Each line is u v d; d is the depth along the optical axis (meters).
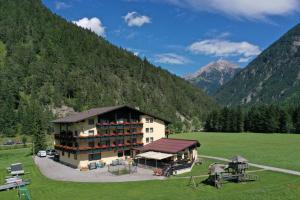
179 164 64.00
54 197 46.81
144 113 82.81
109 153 76.25
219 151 93.50
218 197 43.41
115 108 76.94
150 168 66.38
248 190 46.41
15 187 53.34
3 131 156.62
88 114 77.44
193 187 49.53
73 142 73.25
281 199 42.94
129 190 49.09
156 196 45.28
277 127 168.38
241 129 179.50
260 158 76.00
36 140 100.31
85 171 67.12
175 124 195.12
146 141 83.88
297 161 70.25
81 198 45.66
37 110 167.50
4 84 186.00
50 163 79.19
